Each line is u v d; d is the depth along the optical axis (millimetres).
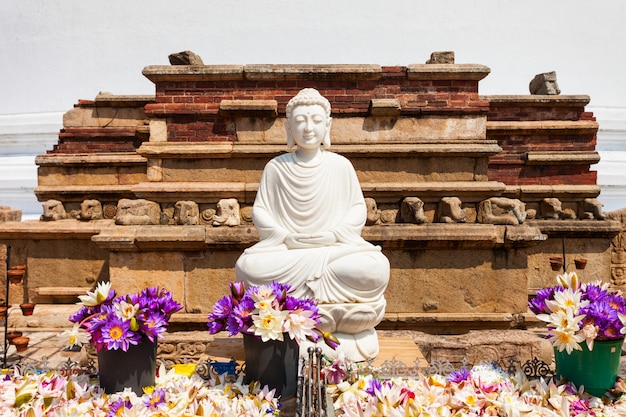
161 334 4363
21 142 14961
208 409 3920
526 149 9602
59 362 6801
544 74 10078
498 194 7656
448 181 7734
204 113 7723
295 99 5828
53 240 9000
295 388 4484
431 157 7727
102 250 8961
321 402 3789
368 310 5367
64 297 8922
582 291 4570
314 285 5352
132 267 7457
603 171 13648
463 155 7680
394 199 7695
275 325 4223
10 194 14016
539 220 9109
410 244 7426
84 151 10078
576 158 9312
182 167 7758
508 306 7523
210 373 4812
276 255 5465
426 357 6195
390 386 4324
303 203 5750
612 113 14836
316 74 7672
